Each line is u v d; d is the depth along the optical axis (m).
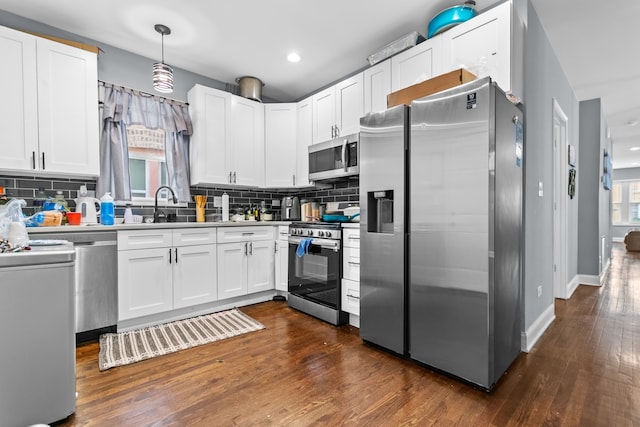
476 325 1.65
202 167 3.18
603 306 3.18
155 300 2.53
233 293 3.01
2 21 2.35
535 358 2.02
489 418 1.41
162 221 3.08
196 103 3.20
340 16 2.44
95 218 2.54
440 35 2.23
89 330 2.26
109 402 1.53
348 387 1.67
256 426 1.36
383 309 2.12
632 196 10.31
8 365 1.25
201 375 1.79
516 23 1.97
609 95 4.13
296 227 3.06
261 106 3.66
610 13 2.46
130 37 2.72
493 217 1.62
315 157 3.32
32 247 1.55
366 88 2.85
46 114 2.32
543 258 2.60
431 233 1.85
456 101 1.74
